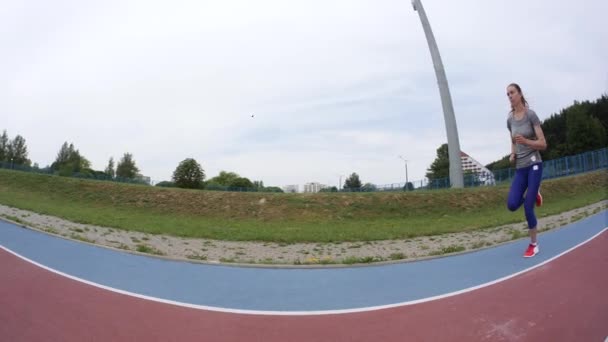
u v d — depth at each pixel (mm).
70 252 7379
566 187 23484
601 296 3795
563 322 3256
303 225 17453
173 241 10445
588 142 45219
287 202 22469
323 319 3793
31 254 7105
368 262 6762
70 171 39312
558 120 64375
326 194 23812
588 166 31422
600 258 5293
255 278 5707
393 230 13016
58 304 4207
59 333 3383
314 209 21266
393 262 6578
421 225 14586
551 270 4934
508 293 4191
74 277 5453
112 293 4715
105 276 5590
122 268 6180
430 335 3201
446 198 21703
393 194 22797
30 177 29562
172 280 5504
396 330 3381
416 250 8367
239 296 4699
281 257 8172
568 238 7121
